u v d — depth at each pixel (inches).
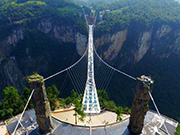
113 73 3656.5
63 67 3759.8
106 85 3267.7
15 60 3646.7
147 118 1411.2
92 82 2613.2
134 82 3656.5
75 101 1841.8
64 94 2984.7
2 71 3587.6
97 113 1791.3
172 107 2815.0
